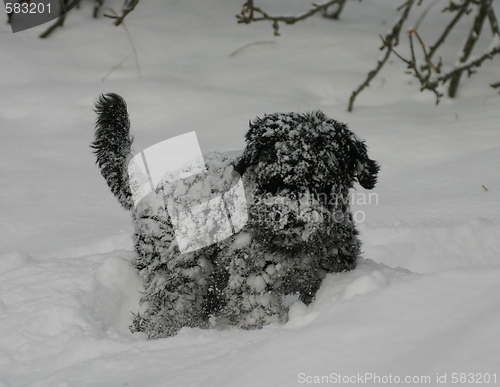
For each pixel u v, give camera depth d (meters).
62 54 11.15
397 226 6.03
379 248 5.79
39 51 11.15
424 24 12.38
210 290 4.69
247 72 10.63
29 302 4.68
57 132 9.03
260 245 4.27
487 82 10.06
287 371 2.62
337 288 4.21
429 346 2.53
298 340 2.79
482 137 8.08
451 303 2.76
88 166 8.13
